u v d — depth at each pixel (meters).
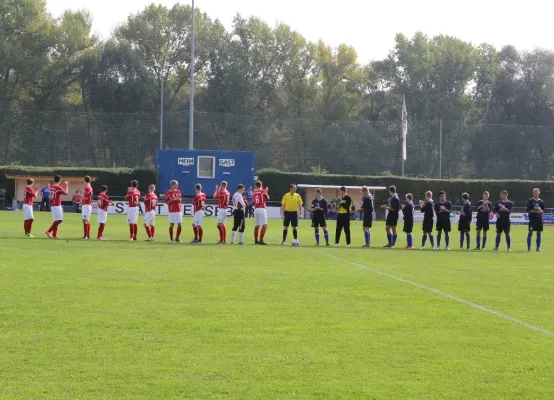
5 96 75.25
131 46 80.56
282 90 89.88
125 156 69.19
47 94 77.56
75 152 68.38
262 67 88.88
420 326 10.41
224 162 53.28
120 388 7.34
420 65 86.00
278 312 11.22
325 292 13.34
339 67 91.25
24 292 12.53
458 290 14.08
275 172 62.94
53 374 7.77
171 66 86.88
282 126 71.75
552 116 87.19
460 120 82.19
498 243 27.05
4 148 66.50
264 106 88.56
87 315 10.67
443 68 85.69
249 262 18.50
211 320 10.50
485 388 7.55
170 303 11.77
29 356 8.41
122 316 10.66
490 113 87.88
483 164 73.00
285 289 13.59
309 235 33.69
